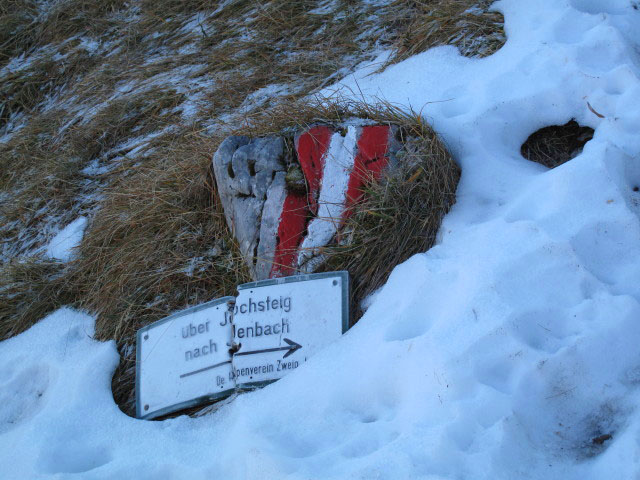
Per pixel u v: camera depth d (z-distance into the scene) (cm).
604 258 171
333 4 265
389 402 165
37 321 220
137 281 211
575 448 149
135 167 243
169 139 248
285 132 208
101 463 177
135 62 285
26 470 177
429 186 192
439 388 158
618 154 184
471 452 147
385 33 248
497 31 230
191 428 179
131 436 182
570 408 154
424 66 228
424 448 149
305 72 247
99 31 304
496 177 195
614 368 156
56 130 274
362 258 190
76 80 293
